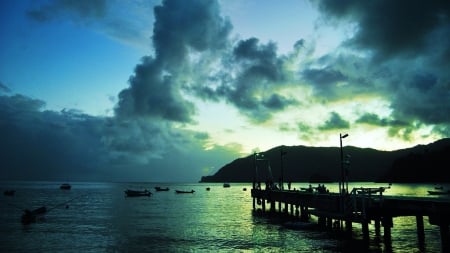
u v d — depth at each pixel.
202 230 47.94
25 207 89.81
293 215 61.47
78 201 116.12
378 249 33.25
